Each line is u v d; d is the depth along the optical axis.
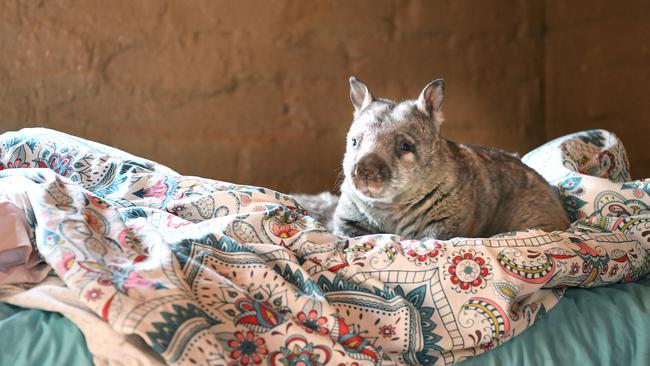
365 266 0.98
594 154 1.63
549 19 2.85
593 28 2.69
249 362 0.84
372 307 0.94
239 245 0.95
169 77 2.28
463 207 1.34
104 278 0.80
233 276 0.92
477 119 2.75
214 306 0.85
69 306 0.82
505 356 0.96
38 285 0.88
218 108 2.35
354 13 2.50
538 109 2.86
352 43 2.52
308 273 0.97
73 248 0.84
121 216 0.98
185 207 1.12
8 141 1.26
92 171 1.22
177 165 2.32
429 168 1.32
